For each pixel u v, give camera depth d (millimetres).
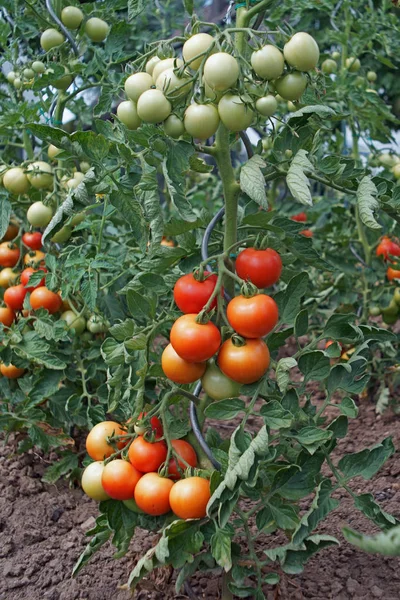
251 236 1547
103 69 1992
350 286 2434
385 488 1989
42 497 1979
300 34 1397
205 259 1489
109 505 1542
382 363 2400
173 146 1438
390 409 2385
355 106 2354
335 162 1503
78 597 1679
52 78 1910
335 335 1530
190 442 1571
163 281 1549
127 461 1516
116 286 2041
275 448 1481
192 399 1535
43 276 1941
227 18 1621
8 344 1951
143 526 1534
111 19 2088
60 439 1995
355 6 2531
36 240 2051
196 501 1428
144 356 1530
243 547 1748
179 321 1417
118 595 1674
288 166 1494
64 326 1940
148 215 1461
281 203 2668
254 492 1486
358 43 2453
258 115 1462
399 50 2494
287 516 1471
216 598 1623
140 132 1438
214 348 1407
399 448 2145
